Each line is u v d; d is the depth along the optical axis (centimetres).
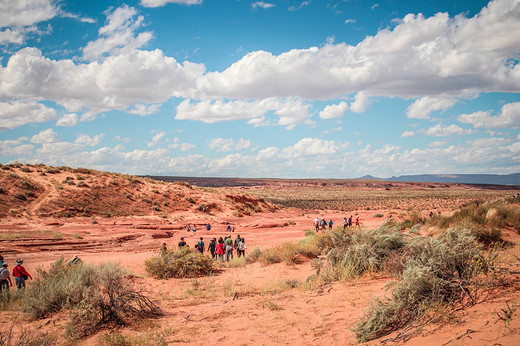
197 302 837
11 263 1914
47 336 561
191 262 1345
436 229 1462
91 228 3653
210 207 5631
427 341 348
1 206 3766
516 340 281
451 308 418
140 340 520
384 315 435
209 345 497
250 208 6581
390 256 874
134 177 6044
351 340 438
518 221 1375
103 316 650
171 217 4797
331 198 14050
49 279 849
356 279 830
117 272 731
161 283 1165
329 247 1452
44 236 2966
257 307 716
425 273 478
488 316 358
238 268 1477
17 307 805
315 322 545
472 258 502
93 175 5466
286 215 6644
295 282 962
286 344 464
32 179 4734
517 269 484
